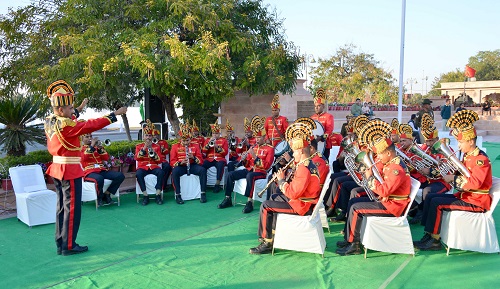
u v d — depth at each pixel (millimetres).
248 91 11320
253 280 4641
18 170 6773
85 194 7492
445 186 6141
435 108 28609
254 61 9820
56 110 5363
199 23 9266
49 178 7914
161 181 7844
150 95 11406
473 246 5168
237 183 7625
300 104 15758
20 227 6555
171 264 5105
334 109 22281
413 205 6566
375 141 4949
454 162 5223
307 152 5125
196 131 9266
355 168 5555
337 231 6270
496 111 26766
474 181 5031
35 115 9602
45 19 10312
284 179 5281
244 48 10281
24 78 10125
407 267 4891
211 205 7785
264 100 12898
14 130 8156
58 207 5500
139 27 9961
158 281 4648
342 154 7344
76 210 5453
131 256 5379
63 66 8781
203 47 8836
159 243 5828
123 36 9234
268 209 5305
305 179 5004
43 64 10055
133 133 20875
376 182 5051
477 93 34188
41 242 5914
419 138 11164
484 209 5172
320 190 5570
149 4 9406
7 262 5238
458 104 28672
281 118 8922
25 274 4891
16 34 10367
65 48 9273
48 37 10164
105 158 7695
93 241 5934
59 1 10438
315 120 8477
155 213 7277
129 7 9406
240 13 11156
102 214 7203
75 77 9328
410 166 6215
